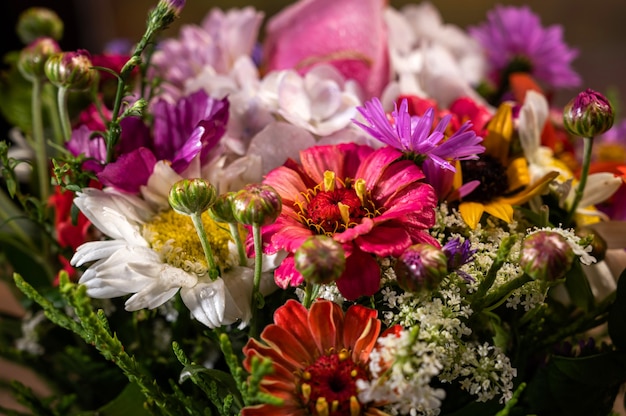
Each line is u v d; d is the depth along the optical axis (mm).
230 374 402
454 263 373
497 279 388
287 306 378
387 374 351
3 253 513
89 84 426
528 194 429
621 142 621
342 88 488
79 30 1020
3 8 888
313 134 449
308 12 547
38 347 505
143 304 387
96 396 508
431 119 388
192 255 412
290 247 371
